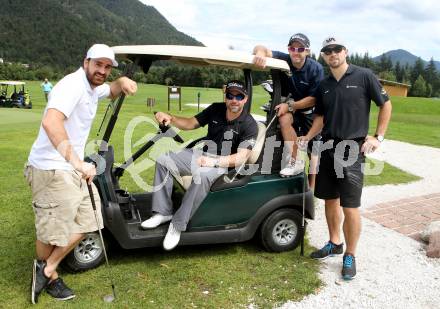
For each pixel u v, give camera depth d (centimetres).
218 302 289
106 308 275
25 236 382
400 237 411
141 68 333
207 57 322
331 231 365
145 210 375
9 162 659
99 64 263
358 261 359
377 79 317
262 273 331
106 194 316
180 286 308
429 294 309
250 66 348
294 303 292
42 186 266
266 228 361
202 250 370
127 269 329
